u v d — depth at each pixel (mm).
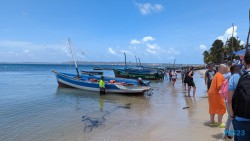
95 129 9852
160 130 9117
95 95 20812
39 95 20938
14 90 24734
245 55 4043
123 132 9242
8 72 70688
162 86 28219
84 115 12672
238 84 3910
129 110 13852
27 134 9398
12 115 12773
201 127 8977
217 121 9594
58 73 25344
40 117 12281
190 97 17922
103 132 9383
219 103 8469
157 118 11383
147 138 8320
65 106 15633
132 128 9781
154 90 23812
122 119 11477
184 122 10086
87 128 10039
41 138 8883
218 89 8289
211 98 8625
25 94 21641
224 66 7977
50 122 11203
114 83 21844
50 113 13297
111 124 10594
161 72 41719
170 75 36719
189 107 13586
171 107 14047
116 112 13336
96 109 14469
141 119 11336
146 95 20359
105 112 13414
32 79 41562
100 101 17719
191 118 10719
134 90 20188
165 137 8234
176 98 17766
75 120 11531
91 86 22625
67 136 9047
